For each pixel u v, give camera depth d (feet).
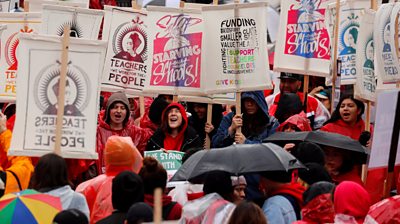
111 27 66.74
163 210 49.62
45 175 48.29
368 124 65.16
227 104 66.64
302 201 49.39
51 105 55.98
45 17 64.34
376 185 59.88
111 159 51.72
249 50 63.98
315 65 69.10
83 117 56.24
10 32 63.98
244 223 43.14
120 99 63.16
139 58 66.90
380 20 63.82
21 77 56.08
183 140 63.93
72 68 56.39
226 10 64.13
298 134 59.31
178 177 51.44
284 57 69.46
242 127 64.59
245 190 52.70
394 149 54.44
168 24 65.46
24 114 55.98
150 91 65.41
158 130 63.98
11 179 55.57
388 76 63.82
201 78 65.16
